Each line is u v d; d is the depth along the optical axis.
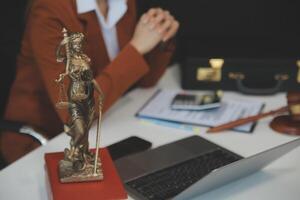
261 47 1.60
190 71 1.51
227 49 1.58
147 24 1.42
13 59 1.56
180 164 1.06
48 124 1.53
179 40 1.83
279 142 1.20
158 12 1.46
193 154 1.11
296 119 1.25
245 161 0.92
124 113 1.36
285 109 1.30
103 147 1.11
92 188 0.89
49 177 0.92
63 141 1.20
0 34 1.54
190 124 1.28
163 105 1.39
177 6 1.90
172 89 1.56
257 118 1.29
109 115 1.35
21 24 1.54
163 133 1.25
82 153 0.92
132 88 1.55
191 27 1.92
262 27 1.92
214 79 1.51
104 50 1.51
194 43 1.64
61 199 0.86
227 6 1.89
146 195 0.94
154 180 0.99
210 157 1.10
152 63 1.54
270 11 1.89
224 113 1.34
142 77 1.54
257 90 1.50
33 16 1.35
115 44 1.55
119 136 1.23
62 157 0.99
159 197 0.94
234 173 0.96
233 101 1.43
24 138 1.47
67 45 0.86
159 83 1.61
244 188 1.00
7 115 1.53
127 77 1.35
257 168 1.03
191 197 0.94
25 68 1.51
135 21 1.63
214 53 1.54
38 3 1.33
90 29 1.44
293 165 1.09
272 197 0.97
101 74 1.34
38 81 1.49
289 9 1.89
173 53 1.78
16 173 1.05
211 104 1.36
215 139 1.21
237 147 1.17
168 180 1.00
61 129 1.53
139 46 1.39
